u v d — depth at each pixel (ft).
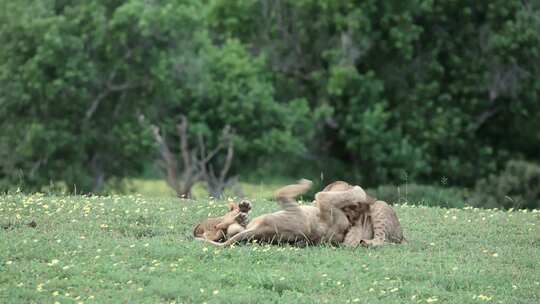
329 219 152.05
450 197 322.14
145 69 455.63
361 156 492.95
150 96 464.24
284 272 136.36
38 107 451.12
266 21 521.24
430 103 494.59
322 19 494.18
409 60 506.07
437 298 129.18
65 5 468.75
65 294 124.98
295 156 506.07
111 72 450.30
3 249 141.08
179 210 176.04
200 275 134.31
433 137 485.15
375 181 495.82
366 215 155.94
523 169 364.58
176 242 150.20
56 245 145.48
